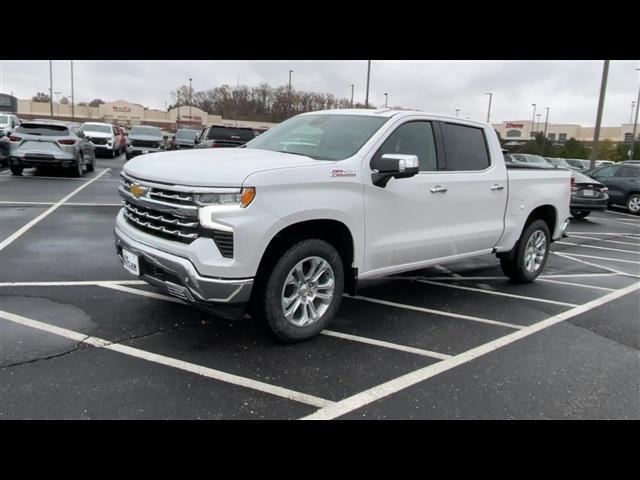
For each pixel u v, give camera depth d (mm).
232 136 17828
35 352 3859
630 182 16766
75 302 4945
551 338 4785
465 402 3504
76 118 82062
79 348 3967
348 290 4602
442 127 5242
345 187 4211
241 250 3637
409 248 4844
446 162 5219
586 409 3494
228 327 4516
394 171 4273
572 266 8102
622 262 8680
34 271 5902
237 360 3912
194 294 3748
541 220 6621
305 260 4109
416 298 5801
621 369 4168
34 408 3137
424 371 3936
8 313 4590
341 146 4559
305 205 3918
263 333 4422
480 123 5727
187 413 3186
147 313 4746
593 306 5859
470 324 5039
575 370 4105
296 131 5141
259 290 3961
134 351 3965
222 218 3604
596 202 14273
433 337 4645
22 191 12438
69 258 6531
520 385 3793
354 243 4359
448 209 5176
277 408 3299
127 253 4195
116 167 21516
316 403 3387
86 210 10289
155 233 4008
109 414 3127
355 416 3264
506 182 5848
